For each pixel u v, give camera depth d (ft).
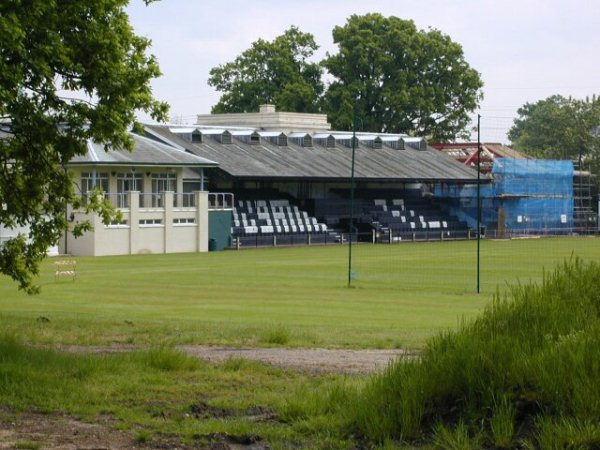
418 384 44.55
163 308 122.72
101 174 269.03
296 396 50.62
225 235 297.74
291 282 172.14
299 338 80.12
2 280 163.43
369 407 44.83
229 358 63.57
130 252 270.67
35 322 89.45
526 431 41.16
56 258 242.17
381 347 75.05
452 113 461.37
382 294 149.48
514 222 370.94
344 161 361.51
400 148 390.21
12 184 79.77
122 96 76.79
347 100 443.73
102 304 128.16
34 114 73.97
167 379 56.65
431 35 459.32
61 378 56.18
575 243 315.37
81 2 75.31
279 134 360.07
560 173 383.04
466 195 377.50
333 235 329.93
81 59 75.82
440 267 213.25
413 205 377.30
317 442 43.32
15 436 44.96
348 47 451.12
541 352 43.21
